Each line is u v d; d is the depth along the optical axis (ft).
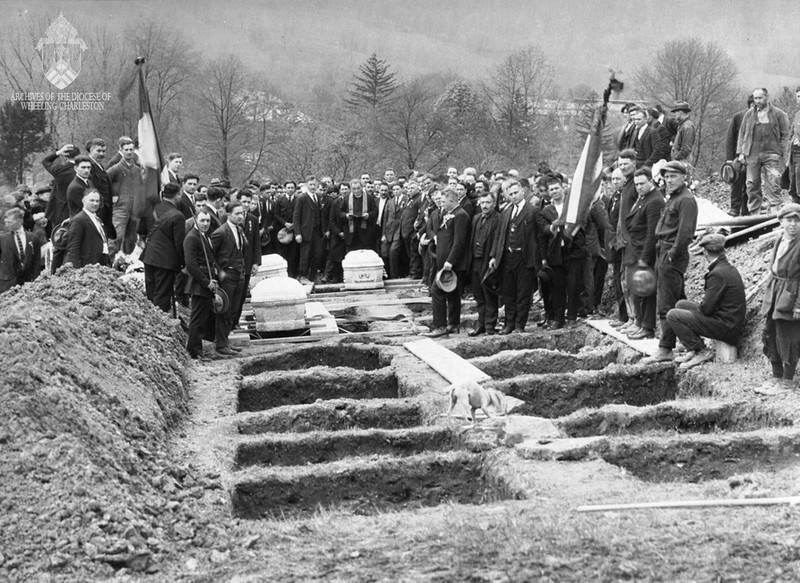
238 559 24.81
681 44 130.21
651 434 35.63
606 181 57.62
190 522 27.02
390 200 82.23
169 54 156.97
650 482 30.19
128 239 61.11
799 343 38.99
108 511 25.30
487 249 55.62
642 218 47.09
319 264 86.53
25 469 26.09
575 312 55.67
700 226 56.44
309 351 53.01
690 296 52.29
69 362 33.27
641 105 60.29
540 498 27.84
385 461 32.09
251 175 153.89
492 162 154.71
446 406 39.37
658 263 45.70
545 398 43.24
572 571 21.91
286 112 167.63
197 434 37.14
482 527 24.99
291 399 46.11
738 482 28.22
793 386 39.14
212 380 46.57
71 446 27.25
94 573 23.65
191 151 154.81
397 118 161.68
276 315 57.36
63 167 59.16
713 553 22.61
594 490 28.37
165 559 24.90
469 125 161.38
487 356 51.70
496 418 36.32
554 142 158.20
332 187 86.28
